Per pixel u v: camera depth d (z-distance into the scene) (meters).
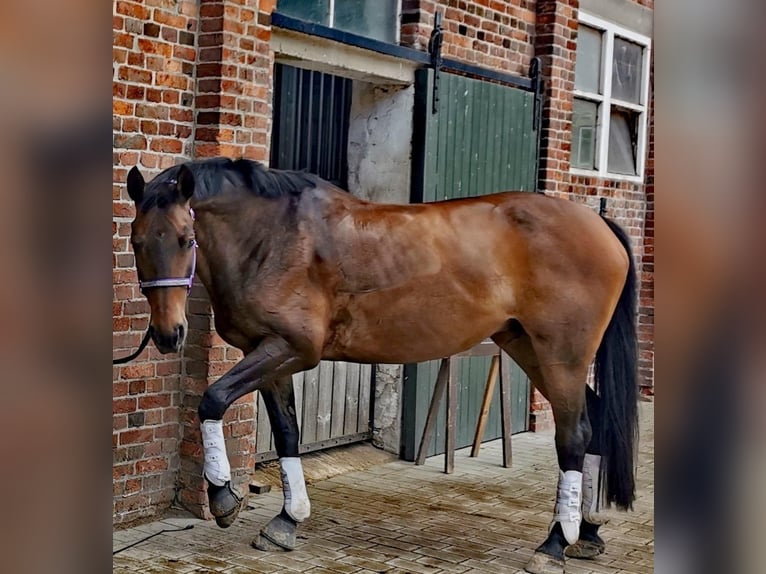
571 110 6.73
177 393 4.34
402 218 3.72
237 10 4.23
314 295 3.59
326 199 3.71
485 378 6.24
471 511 4.64
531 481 5.30
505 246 3.72
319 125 5.61
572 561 3.95
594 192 7.25
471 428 6.16
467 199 3.90
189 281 3.27
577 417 3.77
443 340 3.73
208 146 4.24
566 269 3.68
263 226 3.58
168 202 3.22
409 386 5.66
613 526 4.50
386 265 3.64
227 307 3.60
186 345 4.32
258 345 3.59
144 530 4.12
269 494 4.79
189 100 4.25
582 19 6.95
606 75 7.33
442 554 3.95
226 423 4.38
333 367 5.51
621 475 3.87
